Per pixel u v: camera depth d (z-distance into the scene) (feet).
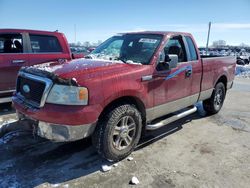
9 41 17.58
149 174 10.14
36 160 10.96
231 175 10.29
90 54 14.62
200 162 11.30
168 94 13.01
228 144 13.44
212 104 18.22
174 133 14.80
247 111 20.48
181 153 12.14
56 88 9.22
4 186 9.00
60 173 10.00
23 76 10.75
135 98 11.19
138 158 11.47
